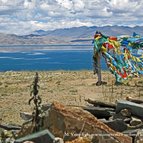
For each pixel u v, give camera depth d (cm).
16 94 2967
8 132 1488
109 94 2850
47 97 2748
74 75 4416
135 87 3278
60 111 1212
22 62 14125
